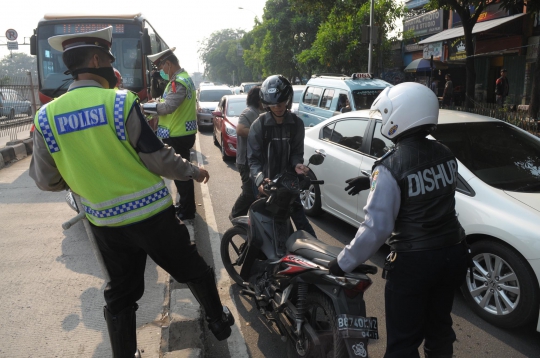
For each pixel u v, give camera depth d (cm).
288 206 342
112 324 269
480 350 330
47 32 919
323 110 1018
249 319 373
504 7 1229
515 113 1048
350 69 1959
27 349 312
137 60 940
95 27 930
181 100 544
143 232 249
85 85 244
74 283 405
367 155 517
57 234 525
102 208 245
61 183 266
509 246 345
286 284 296
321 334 279
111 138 236
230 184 836
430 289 242
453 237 231
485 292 366
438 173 229
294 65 2983
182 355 299
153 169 250
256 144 381
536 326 333
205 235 560
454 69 2205
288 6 2912
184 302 357
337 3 2022
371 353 331
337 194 555
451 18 2041
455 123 462
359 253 234
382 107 237
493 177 395
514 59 1781
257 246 352
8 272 427
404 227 230
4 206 635
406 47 2494
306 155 614
